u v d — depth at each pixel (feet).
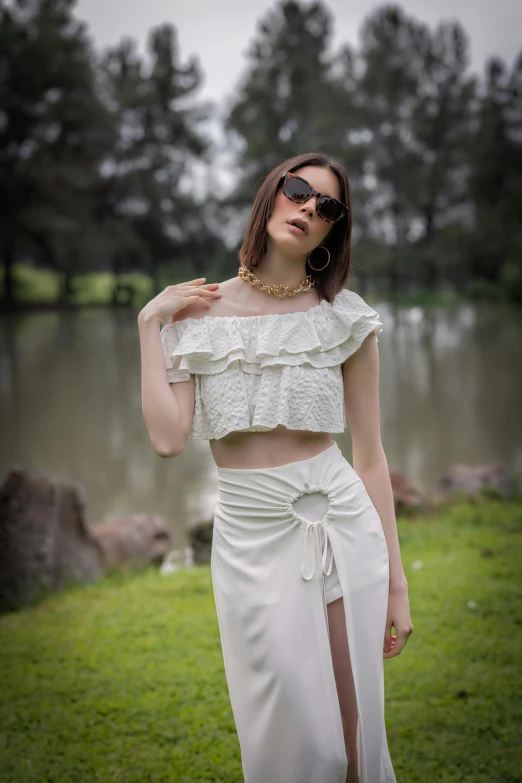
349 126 163.32
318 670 6.48
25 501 18.88
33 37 146.30
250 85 159.43
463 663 12.75
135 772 10.08
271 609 6.52
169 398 6.63
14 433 41.73
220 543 6.91
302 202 6.89
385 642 7.23
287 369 6.76
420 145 174.40
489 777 9.63
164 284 185.78
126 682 12.63
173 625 15.05
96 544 19.90
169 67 177.17
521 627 14.07
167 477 31.71
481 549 19.07
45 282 178.60
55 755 10.54
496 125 163.12
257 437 6.88
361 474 7.36
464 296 165.37
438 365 67.36
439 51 172.76
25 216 145.48
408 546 19.80
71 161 153.07
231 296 7.13
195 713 11.55
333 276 7.23
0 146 148.97
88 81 152.35
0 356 79.10
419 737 10.62
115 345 89.56
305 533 6.67
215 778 9.88
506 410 44.83
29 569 17.83
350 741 6.94
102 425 43.83
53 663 13.52
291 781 6.40
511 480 26.94
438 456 34.35
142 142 178.50
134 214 177.88
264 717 6.49
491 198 167.02
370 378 7.24
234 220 171.42
